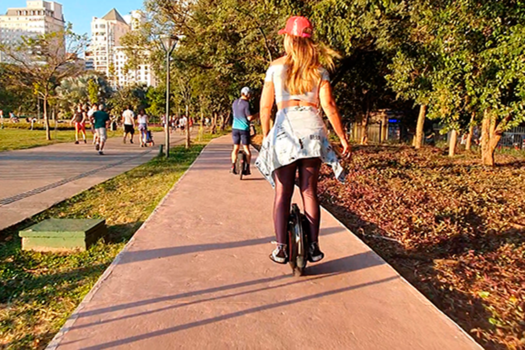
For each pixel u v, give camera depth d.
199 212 6.18
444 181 10.30
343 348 2.65
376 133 35.50
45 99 23.20
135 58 24.25
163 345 2.65
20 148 17.52
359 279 3.74
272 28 15.12
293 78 3.47
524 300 3.68
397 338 2.77
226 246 4.61
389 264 4.54
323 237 5.02
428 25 9.65
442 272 4.38
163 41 14.83
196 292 3.43
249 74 19.14
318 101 3.61
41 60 22.81
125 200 7.41
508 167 14.21
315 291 3.48
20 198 7.33
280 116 3.53
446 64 9.33
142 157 15.07
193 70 21.30
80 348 2.61
